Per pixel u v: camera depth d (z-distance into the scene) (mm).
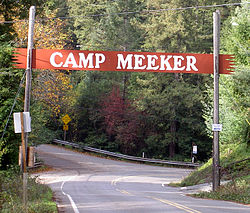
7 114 23297
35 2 30234
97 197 18672
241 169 26359
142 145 63656
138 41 68438
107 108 60906
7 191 15148
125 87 64500
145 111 61812
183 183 29531
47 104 39281
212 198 20094
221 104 35781
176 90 58719
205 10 62344
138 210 13516
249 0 31172
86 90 63469
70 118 57969
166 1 62344
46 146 60156
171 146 62344
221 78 33469
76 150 59844
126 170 44406
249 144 29062
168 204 15562
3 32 28312
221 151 33219
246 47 30438
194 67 20969
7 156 24234
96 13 74438
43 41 35906
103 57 19969
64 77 38250
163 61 20328
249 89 25016
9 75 22531
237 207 15117
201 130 61094
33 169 37906
